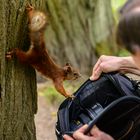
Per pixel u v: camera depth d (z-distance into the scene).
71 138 2.24
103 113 2.23
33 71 2.65
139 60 1.62
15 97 2.58
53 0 6.92
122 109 2.30
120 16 1.64
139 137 2.33
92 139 2.20
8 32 2.42
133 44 1.57
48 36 7.00
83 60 7.26
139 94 2.50
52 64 2.65
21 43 2.49
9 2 2.38
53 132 4.85
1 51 2.40
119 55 7.45
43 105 5.51
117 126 2.36
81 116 2.42
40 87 6.06
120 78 2.57
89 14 7.30
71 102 2.50
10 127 2.61
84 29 7.27
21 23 2.45
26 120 2.71
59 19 7.00
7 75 2.51
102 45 7.44
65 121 2.38
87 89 2.55
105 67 2.62
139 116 2.32
